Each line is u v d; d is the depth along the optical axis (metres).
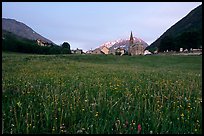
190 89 9.42
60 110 5.59
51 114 5.37
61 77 13.82
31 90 8.24
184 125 5.21
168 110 6.12
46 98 6.79
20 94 7.71
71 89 8.82
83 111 5.81
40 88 8.91
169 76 17.59
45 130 4.82
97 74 17.53
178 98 7.49
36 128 4.83
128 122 5.15
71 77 14.12
